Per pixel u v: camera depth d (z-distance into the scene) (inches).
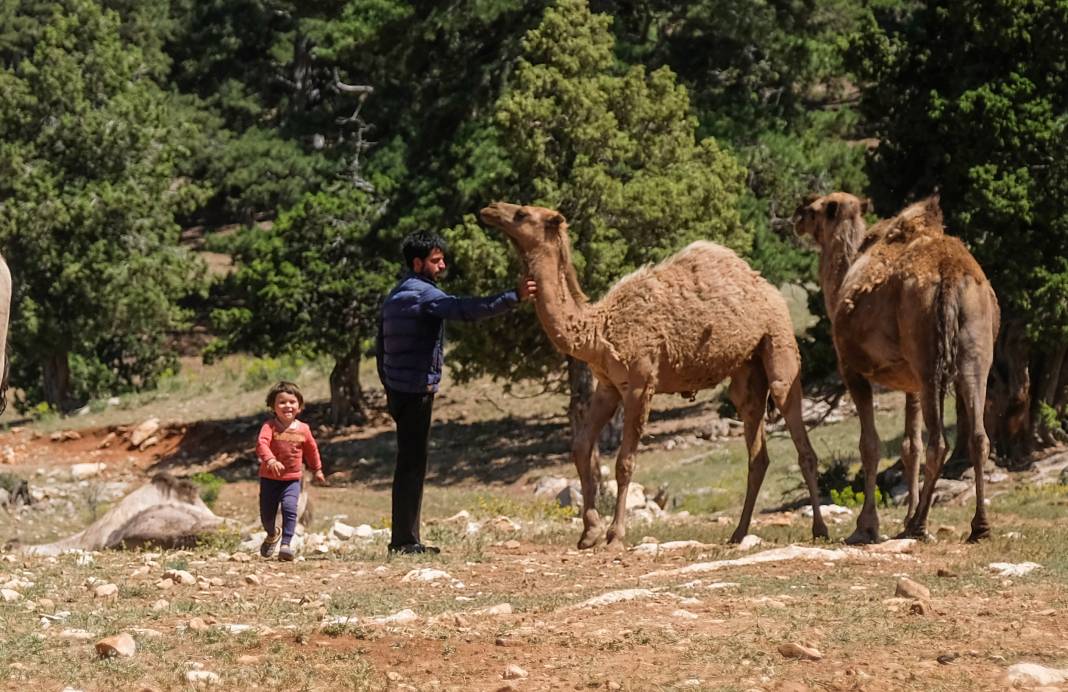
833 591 802.8
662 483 2881.4
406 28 3971.5
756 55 4264.3
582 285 3075.8
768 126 3969.0
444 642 659.4
